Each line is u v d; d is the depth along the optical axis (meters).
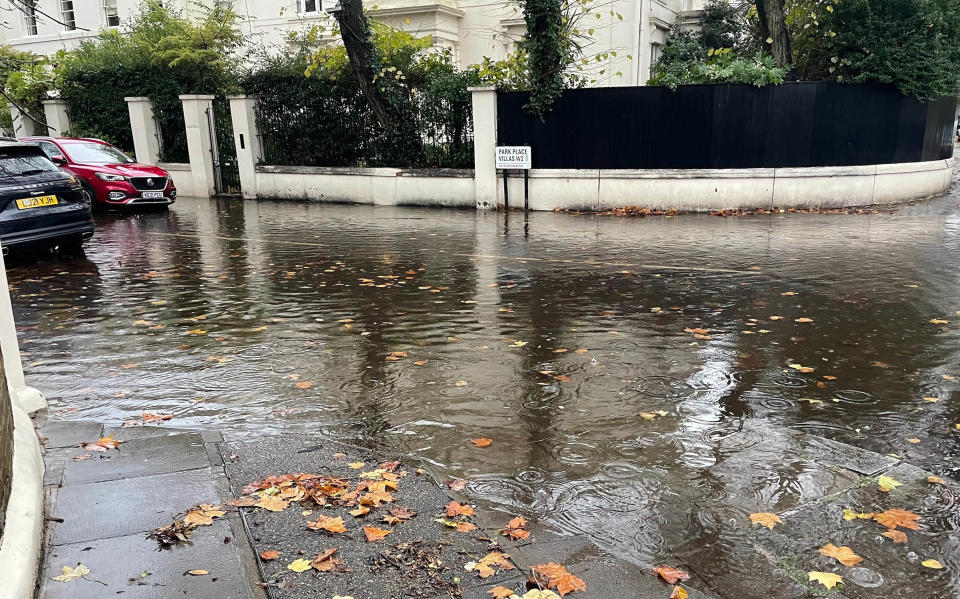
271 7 23.64
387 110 16.23
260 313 7.24
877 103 14.20
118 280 8.91
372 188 16.66
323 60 17.09
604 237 11.58
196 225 13.81
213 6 23.77
